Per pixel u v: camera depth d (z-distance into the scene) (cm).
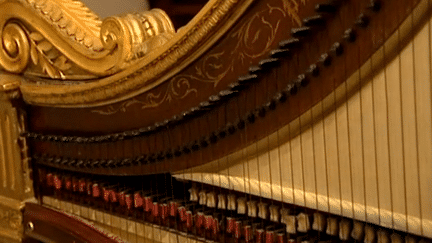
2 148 150
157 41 104
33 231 141
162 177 120
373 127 75
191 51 94
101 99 116
